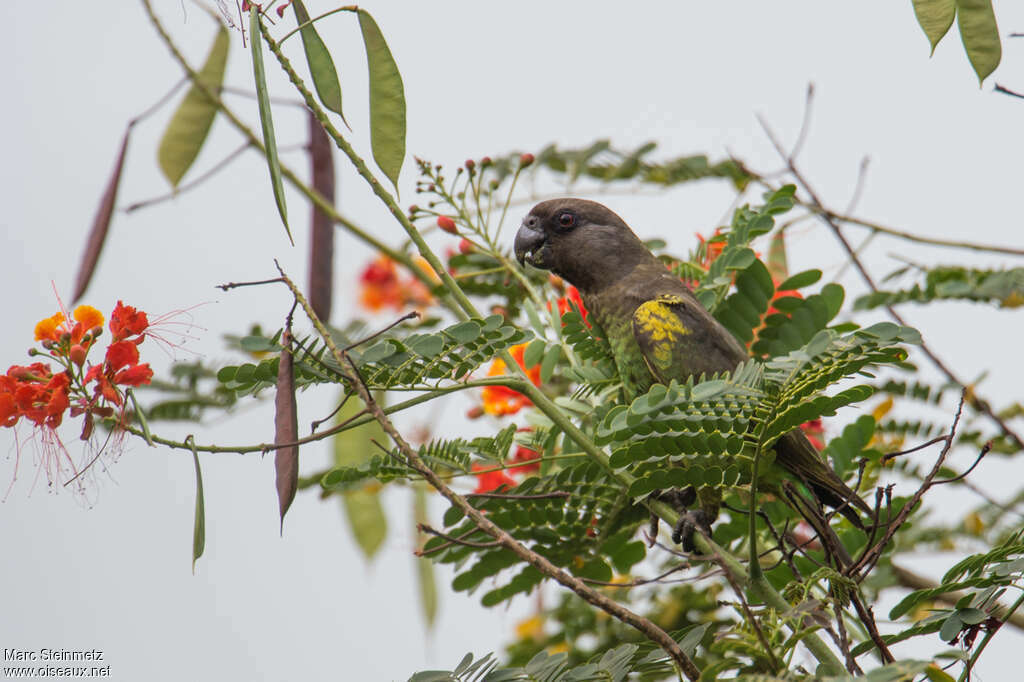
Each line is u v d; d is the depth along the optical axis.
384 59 6.38
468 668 5.93
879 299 9.05
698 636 6.17
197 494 5.63
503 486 7.55
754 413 5.94
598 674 5.89
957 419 5.99
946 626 5.94
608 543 8.22
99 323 5.86
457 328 6.30
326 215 7.93
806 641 6.19
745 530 8.47
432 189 8.61
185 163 8.50
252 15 5.77
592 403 8.60
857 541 8.13
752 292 8.55
